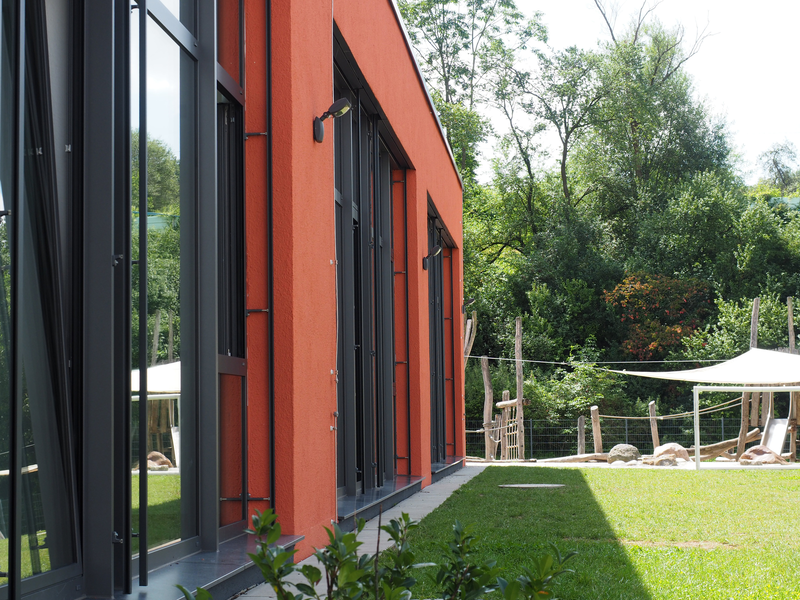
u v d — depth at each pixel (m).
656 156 34.72
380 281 9.31
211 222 4.56
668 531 6.64
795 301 28.36
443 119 31.27
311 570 1.72
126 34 3.60
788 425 17.59
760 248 30.34
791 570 4.84
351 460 7.86
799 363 15.72
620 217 34.72
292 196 5.18
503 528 6.70
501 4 32.72
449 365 16.44
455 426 16.08
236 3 5.25
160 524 3.97
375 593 1.75
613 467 15.69
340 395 7.85
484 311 30.95
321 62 6.09
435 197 13.28
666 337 29.36
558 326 30.92
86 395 3.42
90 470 3.39
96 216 3.48
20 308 2.85
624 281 30.69
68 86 3.51
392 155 10.59
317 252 5.78
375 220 9.15
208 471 4.42
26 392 3.14
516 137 34.69
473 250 33.19
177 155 4.35
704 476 12.76
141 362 3.51
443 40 32.84
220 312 4.94
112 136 3.48
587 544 5.85
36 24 3.31
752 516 7.64
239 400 5.00
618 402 27.95
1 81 2.95
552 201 35.25
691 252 31.25
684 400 28.66
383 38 9.05
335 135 8.18
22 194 2.91
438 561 4.95
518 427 20.67
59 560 3.24
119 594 3.37
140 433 3.50
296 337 5.16
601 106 33.97
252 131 5.25
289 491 5.00
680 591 4.22
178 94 4.39
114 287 3.51
